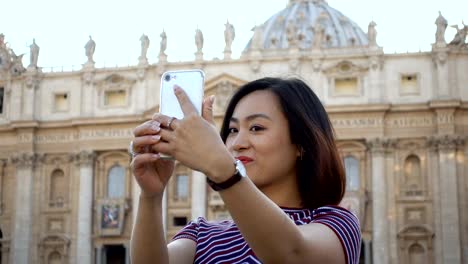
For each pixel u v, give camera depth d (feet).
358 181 242.17
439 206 235.20
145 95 258.78
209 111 13.35
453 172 234.58
